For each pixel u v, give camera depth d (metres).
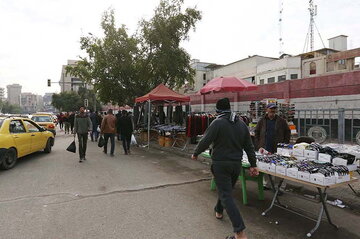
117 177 6.12
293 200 4.64
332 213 4.06
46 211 4.05
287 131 5.10
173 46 15.48
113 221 3.72
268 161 3.97
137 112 16.67
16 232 3.37
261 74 35.34
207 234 3.35
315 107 13.04
